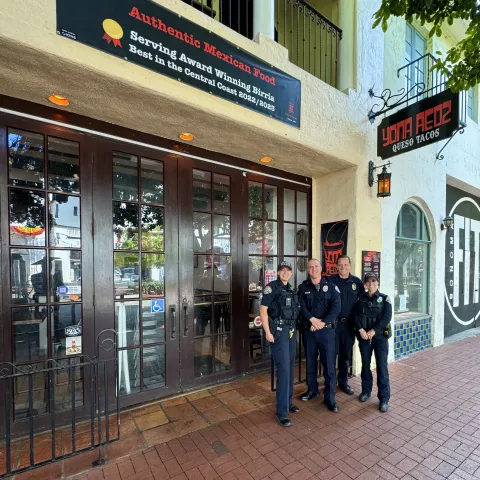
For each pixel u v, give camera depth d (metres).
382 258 4.86
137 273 3.30
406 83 5.52
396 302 5.50
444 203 6.23
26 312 2.71
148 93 2.57
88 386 2.98
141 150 3.35
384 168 4.47
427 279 6.03
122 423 2.96
